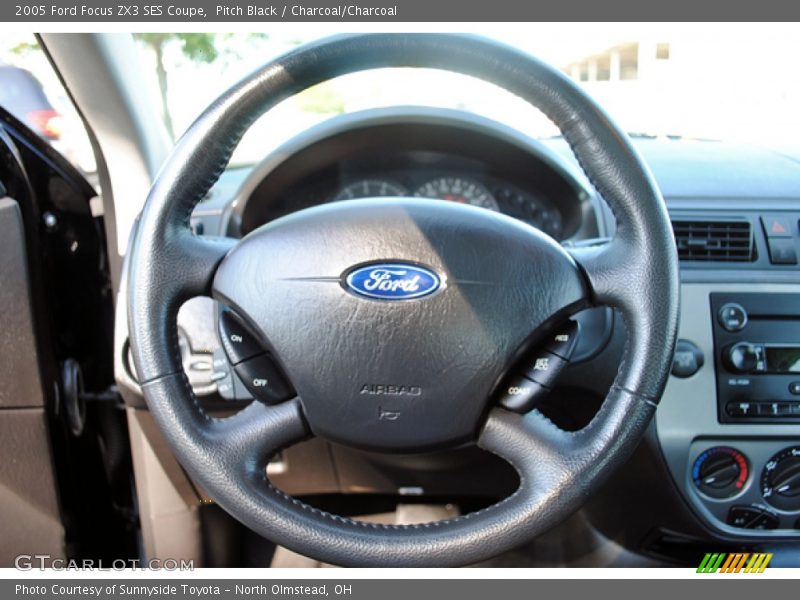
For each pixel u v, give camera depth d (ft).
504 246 2.40
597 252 2.48
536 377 2.43
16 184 3.45
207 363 3.51
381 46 2.31
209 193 4.07
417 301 2.37
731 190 4.03
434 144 4.02
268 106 2.40
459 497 4.92
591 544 4.84
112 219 3.92
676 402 3.64
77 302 4.04
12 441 3.79
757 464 3.67
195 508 4.47
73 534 4.15
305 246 2.42
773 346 3.67
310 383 2.43
